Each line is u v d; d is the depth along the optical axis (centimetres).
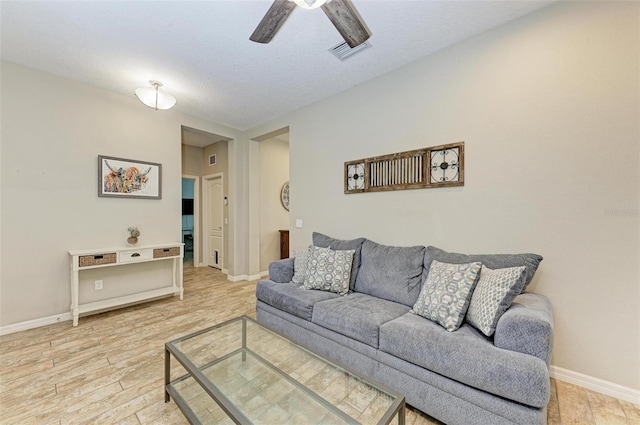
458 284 173
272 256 516
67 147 292
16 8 192
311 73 282
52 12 196
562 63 188
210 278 482
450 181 235
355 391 156
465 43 229
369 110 295
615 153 171
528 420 121
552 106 191
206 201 591
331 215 332
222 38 227
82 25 211
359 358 183
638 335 165
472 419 136
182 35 223
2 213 256
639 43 164
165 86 311
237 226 469
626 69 168
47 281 279
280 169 534
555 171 190
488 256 197
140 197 344
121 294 331
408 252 237
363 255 264
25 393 172
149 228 352
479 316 158
